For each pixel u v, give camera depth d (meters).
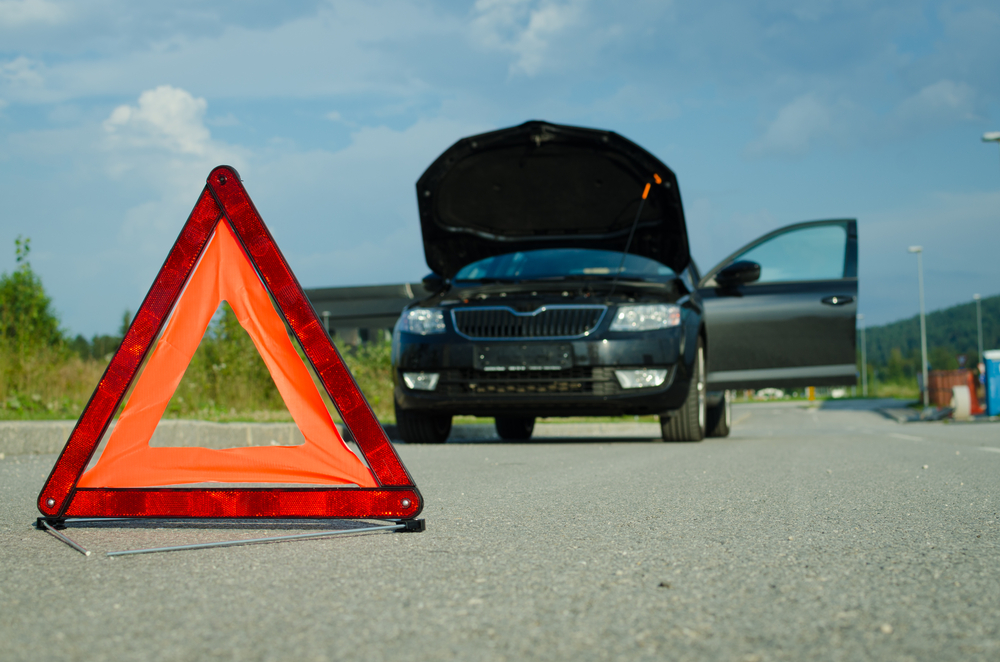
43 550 2.06
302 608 1.49
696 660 1.20
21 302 8.49
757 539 2.19
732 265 7.24
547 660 1.21
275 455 2.34
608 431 11.95
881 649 1.25
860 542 2.14
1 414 6.77
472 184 7.00
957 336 178.00
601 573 1.78
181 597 1.58
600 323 5.90
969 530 2.33
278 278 2.34
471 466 4.42
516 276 7.00
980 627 1.36
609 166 6.68
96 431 2.36
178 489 2.33
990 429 9.53
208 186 2.40
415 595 1.58
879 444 6.23
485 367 5.91
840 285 7.29
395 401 6.31
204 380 9.46
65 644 1.29
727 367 7.23
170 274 2.38
